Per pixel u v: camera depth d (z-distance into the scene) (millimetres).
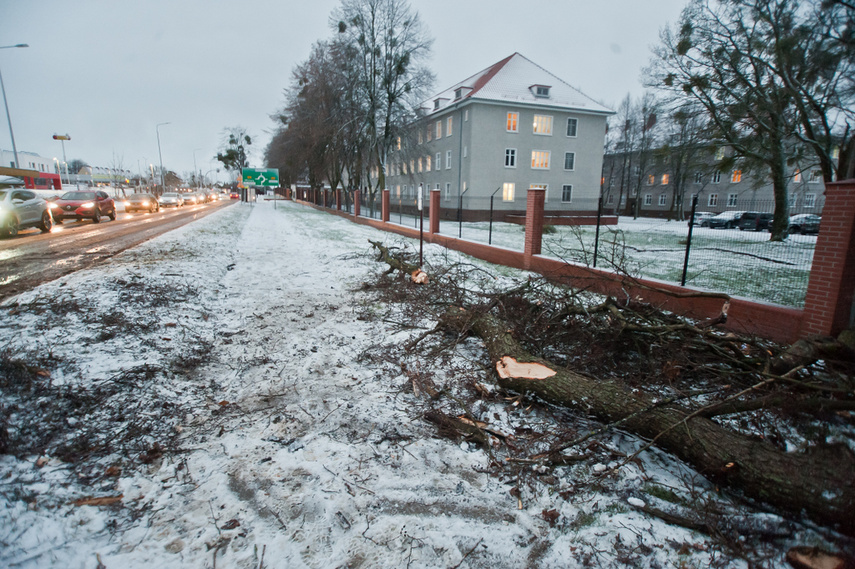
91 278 7855
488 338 5207
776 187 18266
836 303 5379
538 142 36469
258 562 2377
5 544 2348
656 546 2588
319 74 33719
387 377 4848
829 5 12961
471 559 2461
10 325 5441
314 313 7266
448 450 3508
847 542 2527
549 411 4090
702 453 3043
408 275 9773
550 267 10359
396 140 33406
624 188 62594
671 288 7410
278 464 3236
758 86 16750
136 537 2508
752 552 2535
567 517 2809
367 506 2842
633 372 4703
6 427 3375
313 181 51406
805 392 3643
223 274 10156
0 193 15258
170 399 4148
